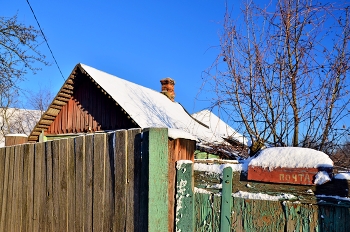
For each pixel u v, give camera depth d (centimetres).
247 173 178
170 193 198
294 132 288
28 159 296
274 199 170
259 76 297
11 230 309
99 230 229
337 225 153
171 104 1240
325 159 160
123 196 215
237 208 179
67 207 256
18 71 861
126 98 902
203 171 192
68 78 946
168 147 201
